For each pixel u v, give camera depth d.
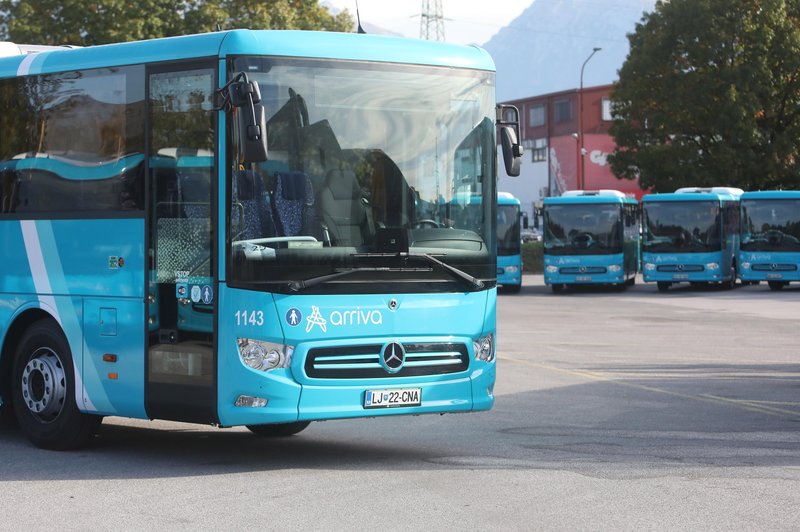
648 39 54.34
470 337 9.80
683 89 52.84
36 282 10.69
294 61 9.32
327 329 9.18
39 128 10.71
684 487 8.60
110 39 37.62
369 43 9.62
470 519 7.56
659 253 40.38
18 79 10.88
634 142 55.28
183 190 9.50
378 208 9.46
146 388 9.74
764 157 52.91
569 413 12.69
